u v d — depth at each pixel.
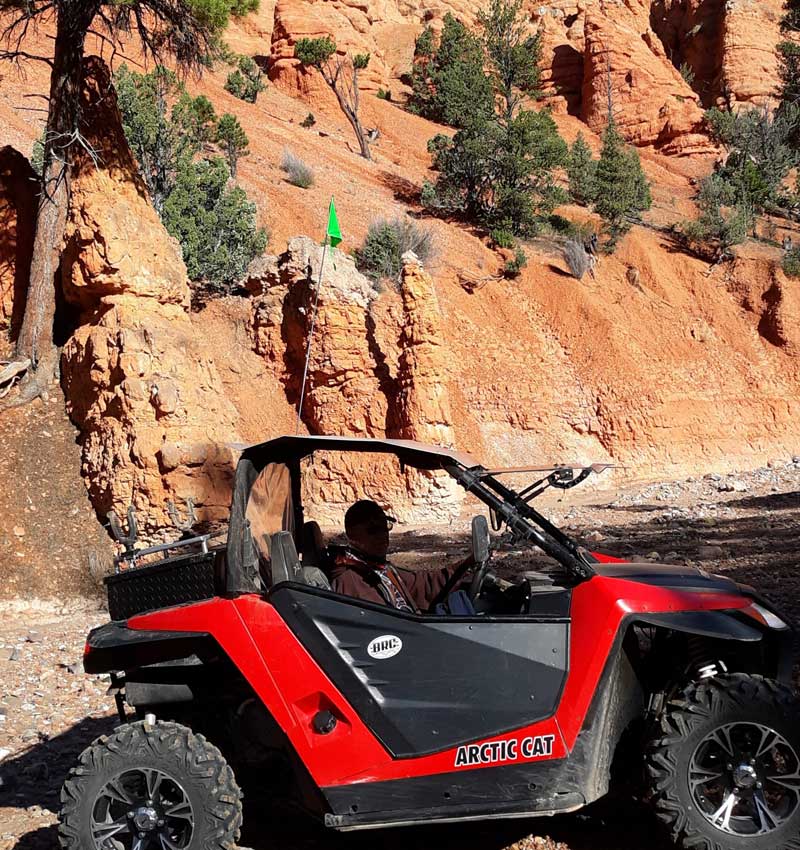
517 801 4.40
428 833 5.02
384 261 35.84
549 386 38.53
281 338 28.12
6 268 18.84
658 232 50.94
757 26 71.38
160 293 17.72
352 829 4.44
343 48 64.31
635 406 38.78
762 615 4.59
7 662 9.52
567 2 82.62
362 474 22.88
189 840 4.48
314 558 5.31
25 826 5.42
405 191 50.38
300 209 41.06
